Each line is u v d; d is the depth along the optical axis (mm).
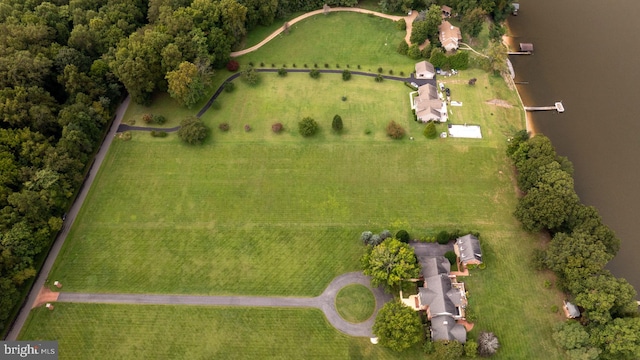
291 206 99688
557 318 83438
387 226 95938
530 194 90750
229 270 91125
